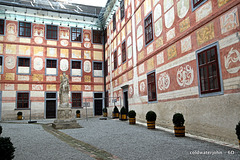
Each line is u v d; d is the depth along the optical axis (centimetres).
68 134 1028
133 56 1645
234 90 695
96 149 669
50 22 2427
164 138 835
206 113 827
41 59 2325
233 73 702
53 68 2362
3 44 2197
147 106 1382
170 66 1109
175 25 1074
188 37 962
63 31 2473
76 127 1314
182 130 868
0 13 2200
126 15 1822
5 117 2092
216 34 788
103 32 2642
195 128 891
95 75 2541
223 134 737
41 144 776
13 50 2227
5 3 2203
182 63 1001
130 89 1694
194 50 915
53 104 2327
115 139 839
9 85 2156
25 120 2059
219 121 757
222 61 751
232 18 716
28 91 2217
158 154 585
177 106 1034
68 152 630
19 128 1315
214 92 785
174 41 1073
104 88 2531
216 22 789
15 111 2141
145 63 1427
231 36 717
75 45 2502
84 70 2494
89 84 2489
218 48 773
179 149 640
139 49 1537
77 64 2484
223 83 743
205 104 834
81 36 2545
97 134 992
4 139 451
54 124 1338
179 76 1023
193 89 912
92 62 2545
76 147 707
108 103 2323
